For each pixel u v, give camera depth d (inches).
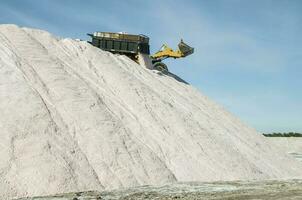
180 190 660.1
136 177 701.9
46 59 890.1
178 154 850.8
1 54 811.4
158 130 896.9
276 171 1059.9
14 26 967.0
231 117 1298.0
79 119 756.6
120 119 850.8
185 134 940.6
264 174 983.6
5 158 592.4
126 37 1333.7
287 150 2391.7
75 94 815.7
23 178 577.0
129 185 674.8
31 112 693.3
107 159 700.7
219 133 1077.8
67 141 685.9
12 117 665.0
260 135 1306.6
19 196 550.3
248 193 663.8
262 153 1138.0
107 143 733.3
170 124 949.8
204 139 967.0
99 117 788.0
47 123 690.8
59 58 954.7
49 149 641.6
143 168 732.7
